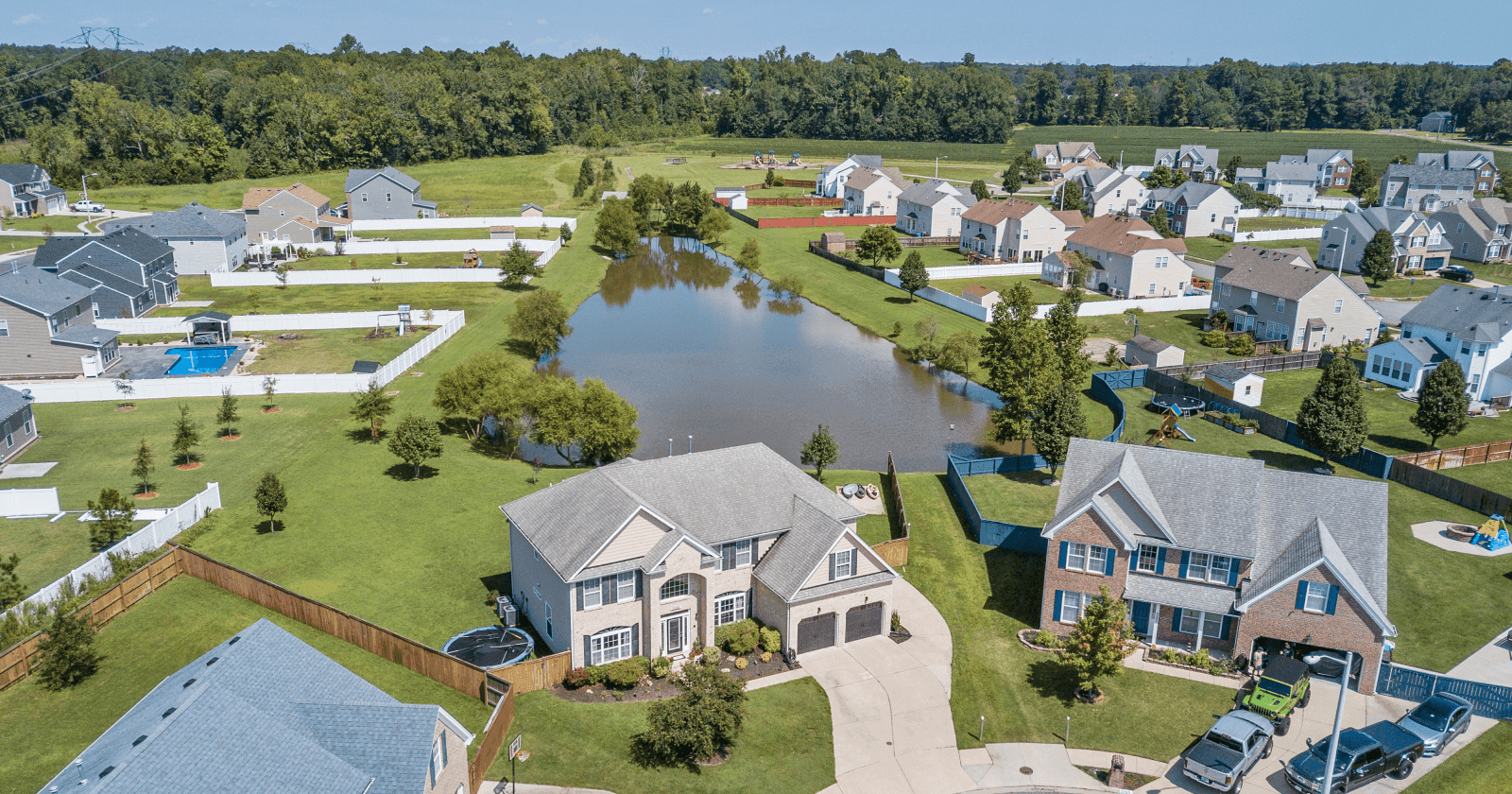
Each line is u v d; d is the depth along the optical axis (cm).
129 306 10212
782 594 4416
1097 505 4547
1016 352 6925
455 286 12050
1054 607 4747
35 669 4269
